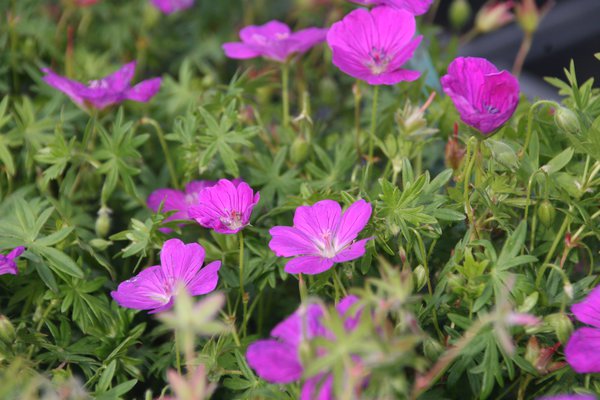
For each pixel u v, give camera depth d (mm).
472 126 431
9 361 449
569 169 486
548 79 521
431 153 550
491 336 427
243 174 536
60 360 469
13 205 524
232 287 480
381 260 375
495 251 458
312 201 488
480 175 457
